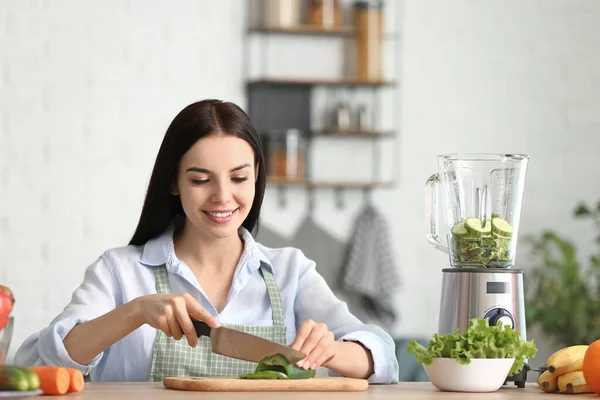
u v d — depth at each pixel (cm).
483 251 170
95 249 397
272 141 404
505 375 157
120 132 401
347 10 419
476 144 428
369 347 182
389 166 423
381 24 414
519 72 431
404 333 420
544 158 433
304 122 414
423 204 424
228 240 206
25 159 393
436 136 425
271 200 414
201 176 188
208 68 408
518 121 431
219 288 208
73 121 397
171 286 205
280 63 414
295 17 411
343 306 210
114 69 401
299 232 415
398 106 423
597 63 436
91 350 175
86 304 198
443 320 174
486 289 168
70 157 396
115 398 136
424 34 425
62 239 395
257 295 208
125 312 170
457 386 154
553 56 434
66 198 395
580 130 435
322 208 418
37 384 124
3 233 390
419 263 423
